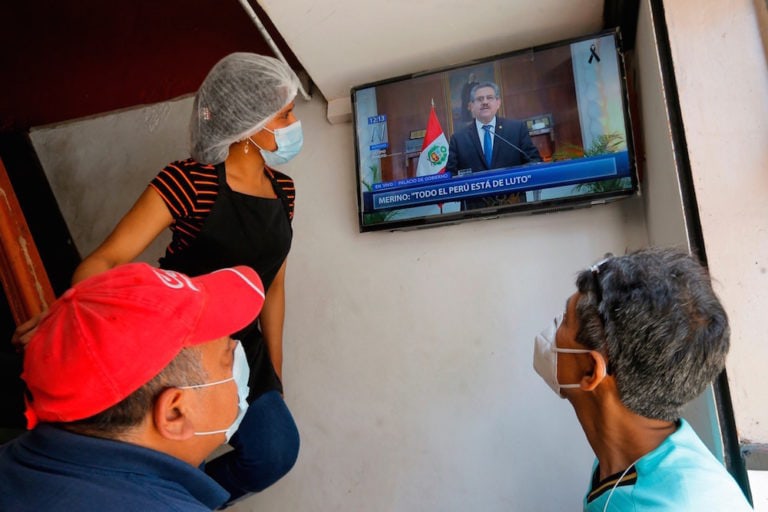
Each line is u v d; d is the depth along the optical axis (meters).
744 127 1.38
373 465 2.02
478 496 1.90
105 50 2.44
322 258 2.19
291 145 1.59
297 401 2.13
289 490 2.09
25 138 2.58
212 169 1.49
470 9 1.82
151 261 2.37
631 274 0.93
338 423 2.08
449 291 2.04
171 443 0.85
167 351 0.79
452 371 1.99
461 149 1.95
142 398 0.79
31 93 2.54
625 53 1.93
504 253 2.00
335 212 2.20
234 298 0.92
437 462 1.96
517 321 1.96
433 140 1.99
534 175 1.87
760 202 1.34
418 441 1.99
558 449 1.86
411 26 1.89
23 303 1.61
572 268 1.93
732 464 1.30
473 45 1.98
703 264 1.36
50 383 0.73
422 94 2.01
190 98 2.42
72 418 0.75
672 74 1.47
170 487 0.80
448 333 2.02
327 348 2.13
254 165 1.58
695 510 0.82
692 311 0.88
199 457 0.94
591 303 0.96
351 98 2.09
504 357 1.95
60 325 0.76
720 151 1.38
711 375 0.90
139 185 2.44
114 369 0.74
